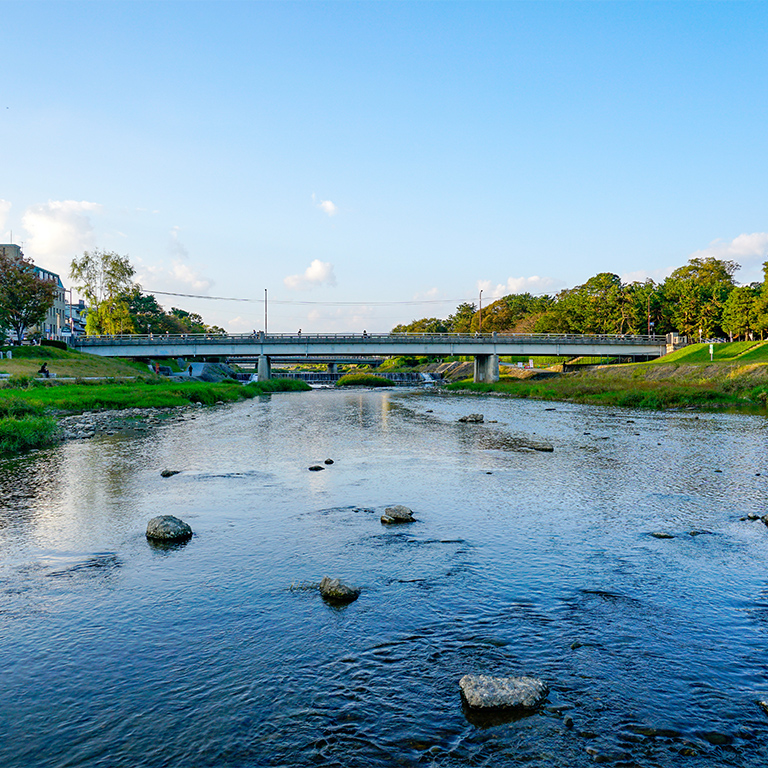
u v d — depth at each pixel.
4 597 8.29
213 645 6.86
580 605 7.97
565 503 13.86
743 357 77.38
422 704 5.62
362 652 6.66
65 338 92.56
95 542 10.83
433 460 20.44
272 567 9.48
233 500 14.20
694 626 7.34
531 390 67.75
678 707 5.56
